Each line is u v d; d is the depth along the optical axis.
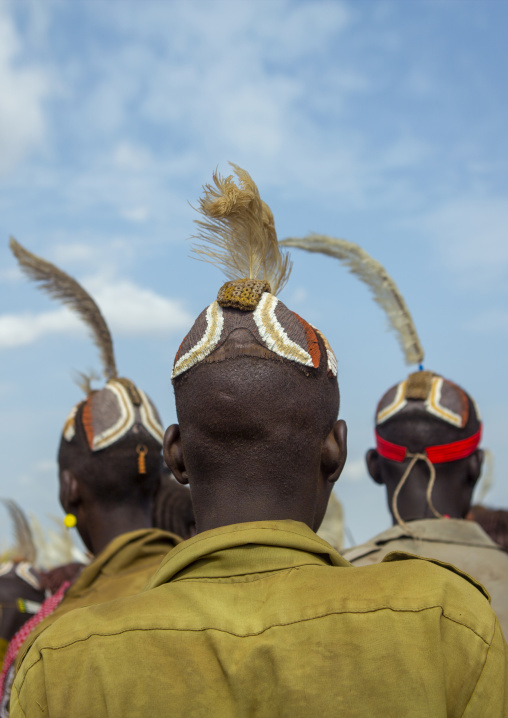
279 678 1.17
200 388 1.36
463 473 2.75
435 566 1.30
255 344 1.36
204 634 1.22
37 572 3.38
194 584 1.30
